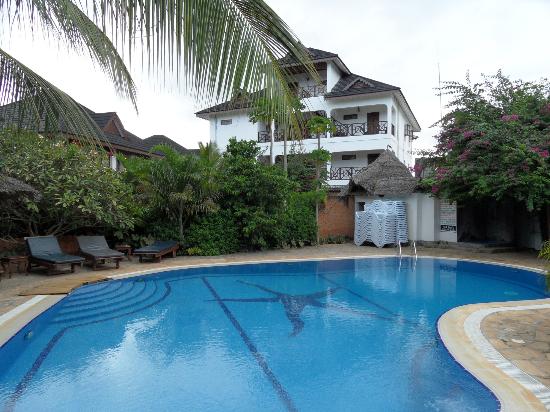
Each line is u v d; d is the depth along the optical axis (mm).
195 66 2832
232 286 9750
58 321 6680
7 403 3936
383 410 3789
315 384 4383
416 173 16250
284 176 14273
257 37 2857
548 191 12164
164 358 5164
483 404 3793
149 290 9094
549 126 13148
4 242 10445
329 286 9883
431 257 13805
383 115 25609
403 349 5434
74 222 11359
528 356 4652
